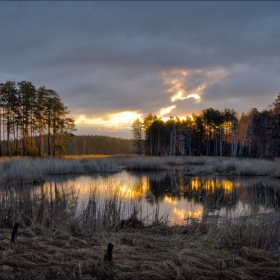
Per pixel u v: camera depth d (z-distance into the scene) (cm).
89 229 766
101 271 502
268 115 5653
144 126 7469
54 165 2870
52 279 476
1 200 988
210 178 2475
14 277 470
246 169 2695
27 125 4219
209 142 6750
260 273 521
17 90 4122
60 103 4378
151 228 855
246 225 720
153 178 2500
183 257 557
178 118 7506
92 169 3147
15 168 2105
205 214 849
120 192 1332
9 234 710
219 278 498
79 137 14925
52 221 796
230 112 6894
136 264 539
